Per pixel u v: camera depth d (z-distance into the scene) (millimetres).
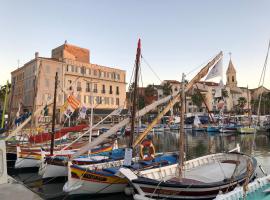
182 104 12891
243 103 98125
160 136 52656
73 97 22906
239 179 12352
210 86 92250
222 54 14180
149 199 11070
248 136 50906
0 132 29172
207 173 15078
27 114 30969
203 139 46906
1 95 59812
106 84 66625
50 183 16234
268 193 10875
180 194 11289
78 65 61219
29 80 57312
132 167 13609
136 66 14445
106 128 41375
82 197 13352
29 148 22141
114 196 13688
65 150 21312
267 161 24016
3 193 8625
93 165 15414
